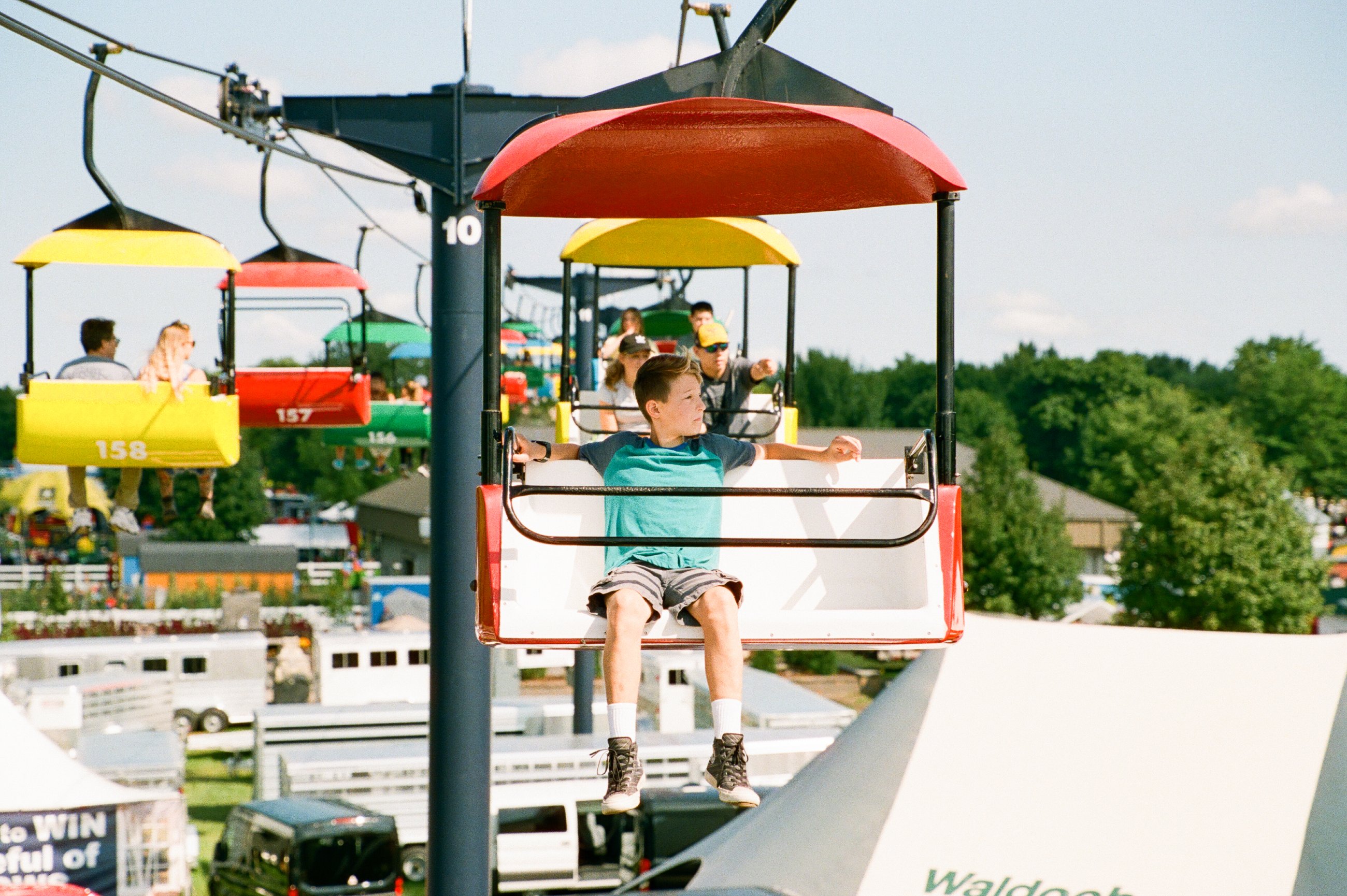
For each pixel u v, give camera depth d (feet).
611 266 49.57
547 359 156.87
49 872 63.77
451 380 48.08
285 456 540.52
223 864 90.48
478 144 47.93
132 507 53.93
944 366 22.33
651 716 119.75
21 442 47.34
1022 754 34.58
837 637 20.49
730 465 22.70
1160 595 172.04
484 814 48.16
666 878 85.30
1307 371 469.57
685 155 24.04
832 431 253.44
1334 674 34.71
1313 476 460.96
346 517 469.98
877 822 33.63
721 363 45.21
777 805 38.22
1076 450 530.68
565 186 25.53
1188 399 443.32
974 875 31.55
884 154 22.49
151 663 143.84
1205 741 33.55
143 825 65.57
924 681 37.78
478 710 48.01
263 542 365.20
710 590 19.97
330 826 84.53
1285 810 31.07
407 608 176.86
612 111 21.34
